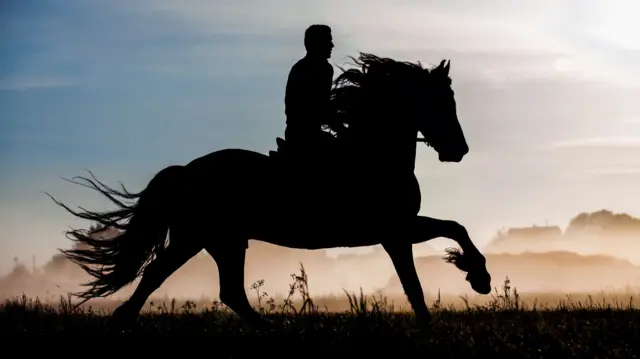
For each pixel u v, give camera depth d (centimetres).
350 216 1331
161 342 1166
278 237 1361
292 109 1323
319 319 1321
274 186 1335
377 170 1329
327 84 1321
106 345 1162
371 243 1355
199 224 1349
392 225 1322
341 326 1223
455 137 1321
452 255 1327
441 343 1120
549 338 1146
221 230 1354
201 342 1161
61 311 1556
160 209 1354
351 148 1341
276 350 1123
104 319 1406
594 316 1406
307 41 1326
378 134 1341
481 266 1311
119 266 1341
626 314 1420
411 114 1334
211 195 1348
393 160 1333
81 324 1342
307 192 1326
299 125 1320
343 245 1362
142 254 1347
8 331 1245
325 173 1328
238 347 1138
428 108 1327
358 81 1354
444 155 1324
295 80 1319
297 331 1207
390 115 1339
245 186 1344
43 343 1178
